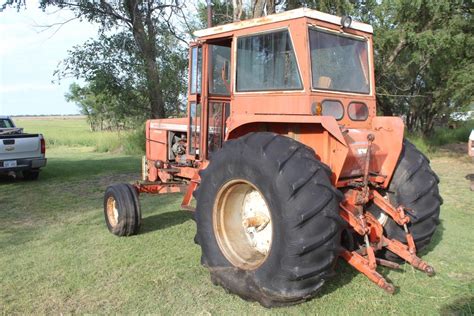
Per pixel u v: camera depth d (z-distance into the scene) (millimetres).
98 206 7055
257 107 3947
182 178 5879
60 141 23266
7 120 13023
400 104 16344
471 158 12680
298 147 3250
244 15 9742
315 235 3029
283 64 3730
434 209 4023
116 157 15156
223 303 3518
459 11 11586
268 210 3264
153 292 3738
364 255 3682
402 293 3658
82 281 3984
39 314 3416
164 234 5355
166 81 13641
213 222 3723
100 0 13484
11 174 10773
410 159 4125
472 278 3977
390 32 11391
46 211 6746
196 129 4934
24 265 4391
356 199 3639
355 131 3773
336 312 3338
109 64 13617
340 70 3900
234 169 3484
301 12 3578
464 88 11969
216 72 4734
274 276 3160
